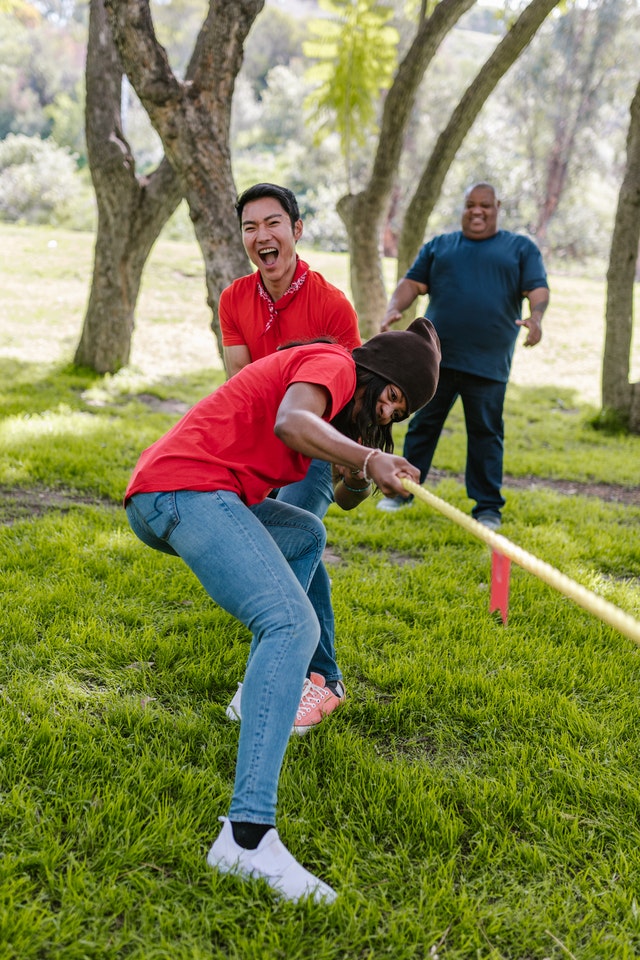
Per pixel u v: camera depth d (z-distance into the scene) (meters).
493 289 5.38
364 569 4.41
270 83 61.38
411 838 2.34
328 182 44.00
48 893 2.04
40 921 1.91
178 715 2.85
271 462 2.34
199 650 3.27
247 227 3.10
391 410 2.38
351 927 2.00
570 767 2.67
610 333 9.79
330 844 2.29
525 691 3.11
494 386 5.43
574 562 4.70
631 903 2.13
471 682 3.14
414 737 2.86
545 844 2.35
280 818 2.34
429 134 43.19
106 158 9.52
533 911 2.11
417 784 2.53
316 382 2.16
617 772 2.66
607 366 9.88
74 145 62.25
